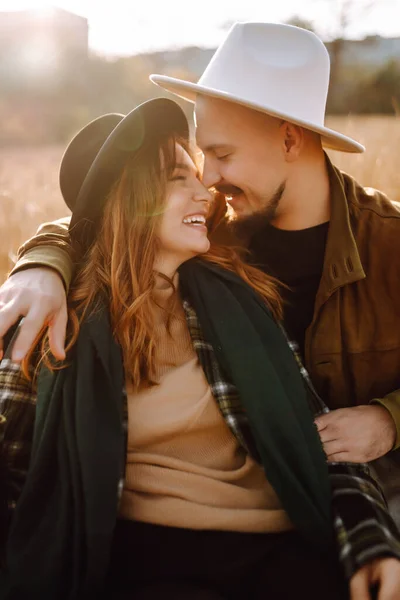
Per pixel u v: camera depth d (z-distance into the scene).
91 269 1.72
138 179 1.71
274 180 1.97
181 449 1.64
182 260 1.80
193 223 1.77
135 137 1.68
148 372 1.65
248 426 1.64
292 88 1.96
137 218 1.71
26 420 1.60
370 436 1.74
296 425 1.58
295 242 2.09
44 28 26.52
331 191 2.04
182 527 1.53
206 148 1.96
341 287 2.00
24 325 1.39
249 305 1.79
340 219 2.00
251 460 1.64
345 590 1.41
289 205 2.03
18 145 20.94
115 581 1.50
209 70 2.05
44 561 1.37
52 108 23.52
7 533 1.50
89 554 1.37
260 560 1.53
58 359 1.46
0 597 1.39
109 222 1.75
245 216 2.05
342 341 2.02
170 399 1.64
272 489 1.65
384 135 6.07
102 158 1.67
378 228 2.00
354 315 2.00
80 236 1.80
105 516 1.40
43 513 1.44
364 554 1.42
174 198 1.72
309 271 2.09
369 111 15.12
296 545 1.55
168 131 1.74
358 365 2.03
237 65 1.96
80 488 1.42
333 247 1.98
